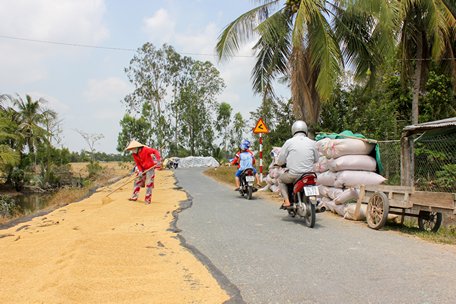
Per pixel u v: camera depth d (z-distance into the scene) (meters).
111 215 8.33
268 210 9.56
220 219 8.26
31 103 41.88
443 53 16.56
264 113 17.69
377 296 3.83
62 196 17.66
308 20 12.27
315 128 15.23
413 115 17.00
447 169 13.53
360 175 8.57
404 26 16.19
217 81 60.47
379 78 19.42
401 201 6.93
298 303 3.71
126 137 49.12
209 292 3.93
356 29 14.59
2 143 38.00
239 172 12.26
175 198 11.92
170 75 55.09
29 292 3.84
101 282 4.11
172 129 57.22
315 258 5.20
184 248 5.72
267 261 5.09
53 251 5.34
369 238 6.41
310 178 7.47
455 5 15.93
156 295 3.84
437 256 5.23
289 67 14.62
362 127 16.33
